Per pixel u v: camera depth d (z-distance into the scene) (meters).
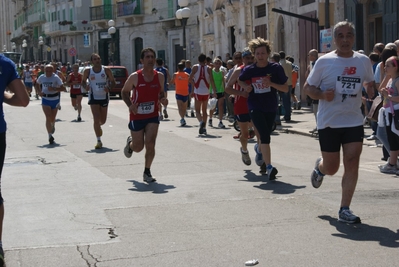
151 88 10.88
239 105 11.85
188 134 18.89
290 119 21.30
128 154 12.01
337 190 9.66
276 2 31.52
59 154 14.98
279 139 17.38
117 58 58.53
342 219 7.75
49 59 84.25
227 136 18.22
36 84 17.19
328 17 20.16
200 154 14.35
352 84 7.64
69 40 75.00
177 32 50.25
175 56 51.47
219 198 9.36
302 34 28.52
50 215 8.62
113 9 58.81
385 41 22.45
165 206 8.93
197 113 18.77
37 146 16.77
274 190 9.82
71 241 7.32
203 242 7.10
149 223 8.02
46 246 7.13
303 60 28.58
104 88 15.66
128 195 9.78
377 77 12.24
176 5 49.84
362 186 9.99
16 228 7.96
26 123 23.75
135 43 56.59
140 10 54.41
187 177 11.30
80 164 13.27
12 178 11.74
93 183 10.95
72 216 8.52
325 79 7.75
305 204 8.79
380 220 7.85
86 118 25.50
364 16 24.28
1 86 6.24
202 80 18.53
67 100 38.97
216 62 20.50
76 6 72.19
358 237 7.13
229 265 6.29
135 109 10.85
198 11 47.06
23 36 103.00
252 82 10.67
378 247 6.73
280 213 8.32
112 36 57.97
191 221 8.05
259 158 11.34
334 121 7.72
